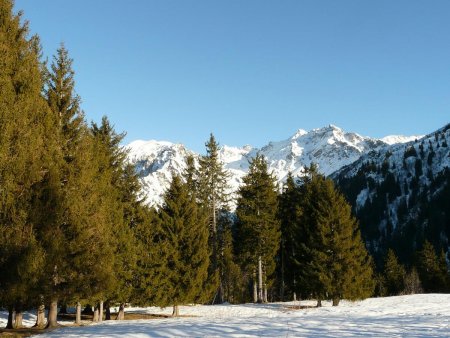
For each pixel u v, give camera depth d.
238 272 62.50
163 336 14.74
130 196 33.50
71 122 23.80
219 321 21.44
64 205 20.19
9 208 16.48
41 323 23.09
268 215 42.19
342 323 18.61
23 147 16.73
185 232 35.31
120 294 30.05
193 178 50.66
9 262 16.19
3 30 18.17
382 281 79.00
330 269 35.53
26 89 17.98
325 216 37.00
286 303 39.91
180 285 33.75
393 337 13.77
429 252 78.06
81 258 21.14
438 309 28.06
